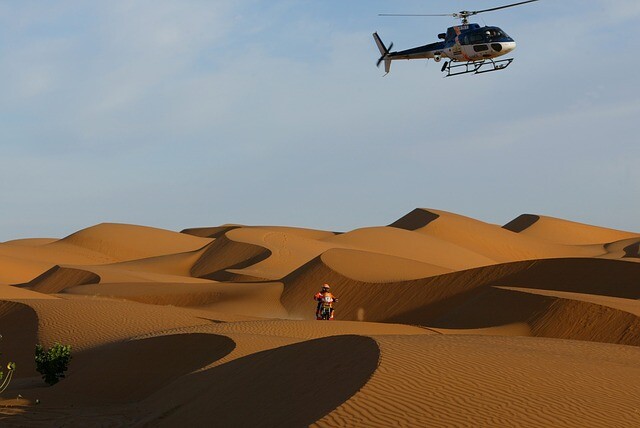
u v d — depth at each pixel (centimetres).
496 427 1158
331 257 6153
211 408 1616
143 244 13138
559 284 4462
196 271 9844
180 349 2334
